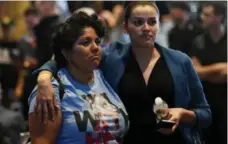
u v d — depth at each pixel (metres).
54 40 3.45
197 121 3.72
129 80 3.66
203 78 6.32
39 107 3.20
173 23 7.75
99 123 3.30
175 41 7.40
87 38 3.36
